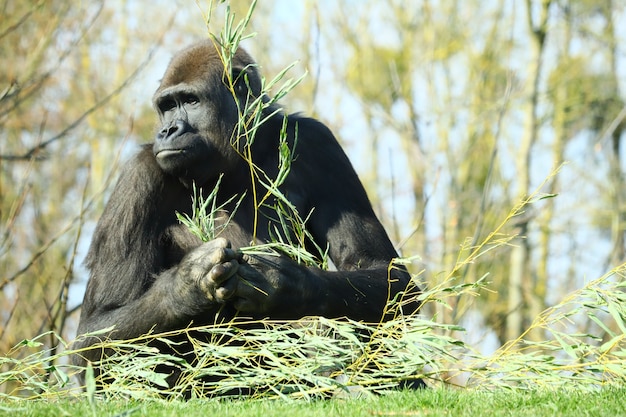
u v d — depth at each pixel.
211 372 14.23
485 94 64.50
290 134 18.20
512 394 12.94
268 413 11.68
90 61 62.56
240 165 17.66
